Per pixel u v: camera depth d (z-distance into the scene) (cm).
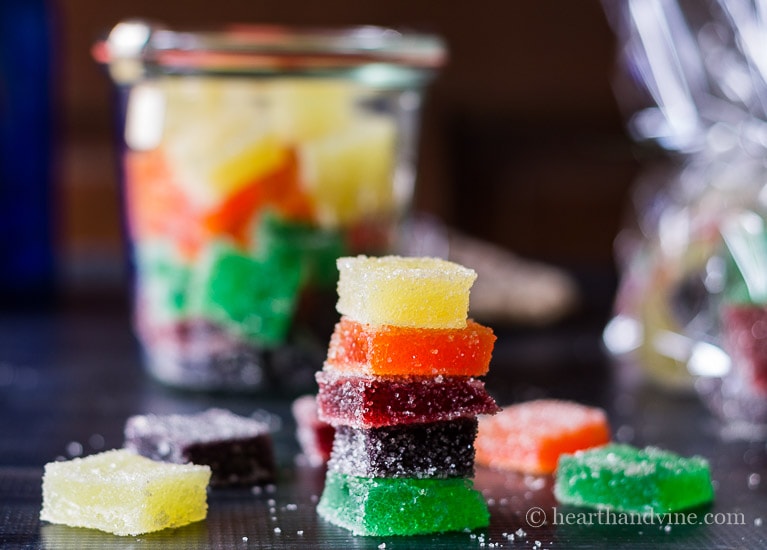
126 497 37
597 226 108
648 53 51
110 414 47
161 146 47
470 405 38
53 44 65
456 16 108
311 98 46
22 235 67
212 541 37
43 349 56
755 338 46
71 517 38
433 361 37
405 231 49
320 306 47
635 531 38
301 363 48
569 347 57
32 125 65
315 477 41
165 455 40
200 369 48
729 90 49
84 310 67
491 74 109
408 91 48
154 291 48
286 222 46
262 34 48
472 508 38
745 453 44
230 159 46
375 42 47
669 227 52
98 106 99
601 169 108
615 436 45
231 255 47
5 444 44
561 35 109
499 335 59
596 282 74
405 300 37
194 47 46
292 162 46
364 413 37
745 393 46
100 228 99
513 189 109
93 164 99
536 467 42
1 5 63
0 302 67
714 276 49
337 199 47
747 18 48
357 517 37
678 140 51
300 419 43
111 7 99
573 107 109
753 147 49
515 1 108
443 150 108
